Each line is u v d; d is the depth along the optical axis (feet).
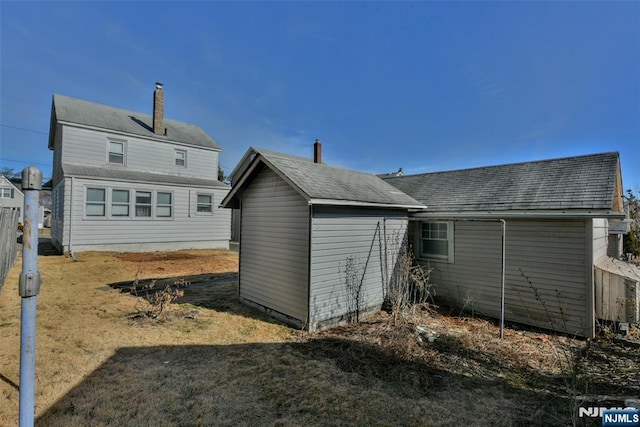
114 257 41.27
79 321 18.40
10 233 28.76
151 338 16.48
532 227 21.01
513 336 18.70
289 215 20.25
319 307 18.98
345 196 19.92
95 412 10.01
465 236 24.18
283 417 10.14
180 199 52.34
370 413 10.48
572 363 13.94
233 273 35.06
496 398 11.60
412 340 16.31
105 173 45.88
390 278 24.49
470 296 23.84
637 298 18.78
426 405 11.02
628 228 34.73
